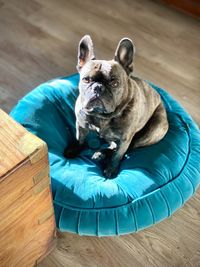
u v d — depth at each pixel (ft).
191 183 4.84
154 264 4.77
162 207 4.57
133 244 4.92
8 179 2.97
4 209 3.24
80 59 4.37
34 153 3.05
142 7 8.45
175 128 5.27
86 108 4.17
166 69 7.22
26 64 7.10
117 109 4.33
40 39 7.59
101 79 4.09
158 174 4.72
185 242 4.98
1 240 3.55
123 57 4.32
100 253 4.83
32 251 4.27
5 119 3.20
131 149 5.15
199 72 7.23
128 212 4.44
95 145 5.35
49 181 3.57
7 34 7.64
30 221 3.79
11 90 6.64
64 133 5.37
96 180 4.67
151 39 7.78
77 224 4.42
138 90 4.57
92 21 8.05
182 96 6.79
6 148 3.03
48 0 8.44
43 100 5.26
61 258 4.77
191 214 5.25
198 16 8.22
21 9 8.20
